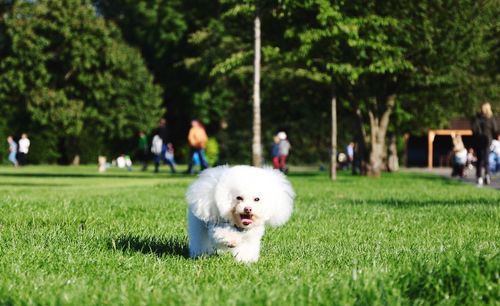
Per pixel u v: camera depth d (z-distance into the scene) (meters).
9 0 63.44
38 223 10.99
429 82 36.50
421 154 77.38
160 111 68.44
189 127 73.25
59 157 67.31
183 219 12.20
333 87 34.19
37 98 62.19
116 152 71.56
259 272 6.63
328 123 51.53
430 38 34.47
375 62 32.97
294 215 13.34
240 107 55.72
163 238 9.47
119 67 64.75
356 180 32.62
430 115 44.19
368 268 6.66
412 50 35.31
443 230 11.19
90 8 64.38
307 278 6.11
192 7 67.25
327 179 33.66
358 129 38.72
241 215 6.94
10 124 65.19
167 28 69.12
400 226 11.66
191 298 4.99
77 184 28.52
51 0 62.28
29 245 8.24
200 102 69.19
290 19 31.92
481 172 27.33
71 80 65.12
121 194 19.64
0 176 37.66
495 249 8.73
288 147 41.34
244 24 33.69
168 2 68.81
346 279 5.47
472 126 27.52
